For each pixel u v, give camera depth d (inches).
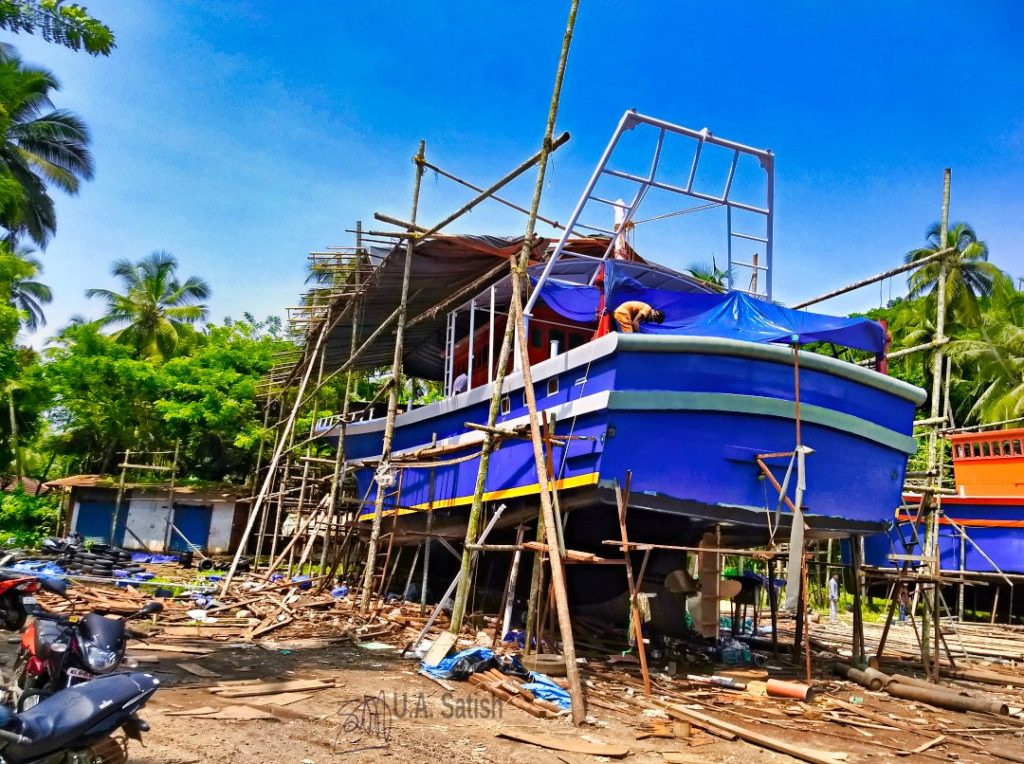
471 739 202.5
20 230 1049.5
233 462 1164.5
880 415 366.0
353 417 601.6
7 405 1174.3
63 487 1091.3
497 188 371.2
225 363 1111.6
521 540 375.2
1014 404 967.0
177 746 177.6
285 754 178.5
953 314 1172.5
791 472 342.3
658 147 396.2
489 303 510.6
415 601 534.0
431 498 441.1
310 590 531.2
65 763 130.2
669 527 369.4
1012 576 645.9
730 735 224.1
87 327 1121.4
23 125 1036.5
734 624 487.8
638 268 457.4
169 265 1435.8
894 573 423.8
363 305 561.6
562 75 344.8
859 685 331.6
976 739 245.0
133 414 1092.5
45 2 529.0
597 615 433.4
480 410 433.1
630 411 320.8
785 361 335.0
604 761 191.0
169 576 663.8
